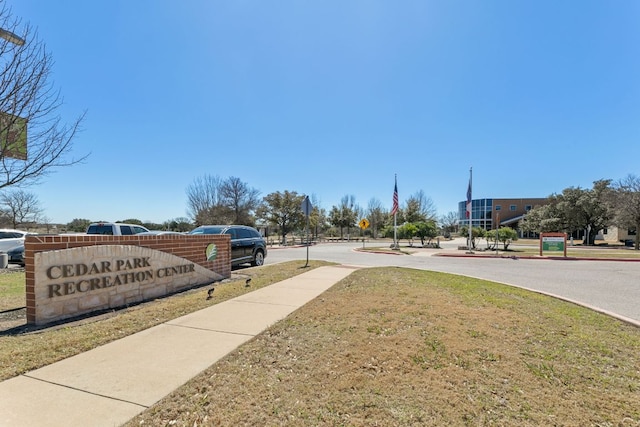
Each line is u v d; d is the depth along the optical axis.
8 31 6.46
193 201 38.66
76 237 5.45
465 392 2.96
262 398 2.81
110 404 2.70
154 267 6.92
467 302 6.18
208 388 2.97
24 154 7.74
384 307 5.74
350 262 16.33
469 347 3.97
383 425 2.46
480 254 21.06
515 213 60.06
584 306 6.48
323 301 6.33
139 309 5.84
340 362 3.53
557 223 41.38
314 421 2.50
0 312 5.54
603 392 3.04
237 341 4.17
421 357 3.66
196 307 5.86
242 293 7.12
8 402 2.71
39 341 4.11
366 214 62.00
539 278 10.86
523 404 2.79
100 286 5.76
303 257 19.48
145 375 3.22
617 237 45.69
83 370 3.31
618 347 4.16
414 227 30.72
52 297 5.02
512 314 5.45
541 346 4.11
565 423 2.54
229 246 9.64
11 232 14.45
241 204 39.09
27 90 7.23
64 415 2.53
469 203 23.39
